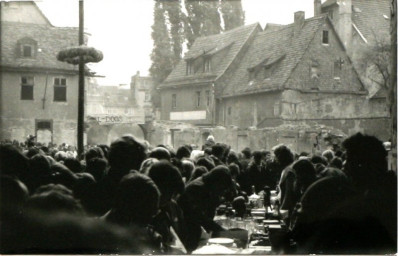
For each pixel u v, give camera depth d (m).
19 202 3.61
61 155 7.82
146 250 3.52
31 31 24.89
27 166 4.32
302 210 3.90
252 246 4.67
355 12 14.07
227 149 8.58
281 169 8.00
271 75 21.44
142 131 18.19
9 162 4.22
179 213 4.57
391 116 6.05
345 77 13.57
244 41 22.38
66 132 25.56
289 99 20.06
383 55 9.40
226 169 4.86
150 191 3.38
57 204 3.47
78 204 3.55
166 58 15.63
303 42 20.92
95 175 5.09
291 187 5.43
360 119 11.45
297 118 18.70
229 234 4.87
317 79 18.19
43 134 24.91
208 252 4.12
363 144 3.88
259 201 7.18
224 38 22.20
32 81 24.66
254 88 21.03
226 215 6.09
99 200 4.04
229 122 20.19
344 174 3.94
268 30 23.31
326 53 18.25
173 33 13.91
